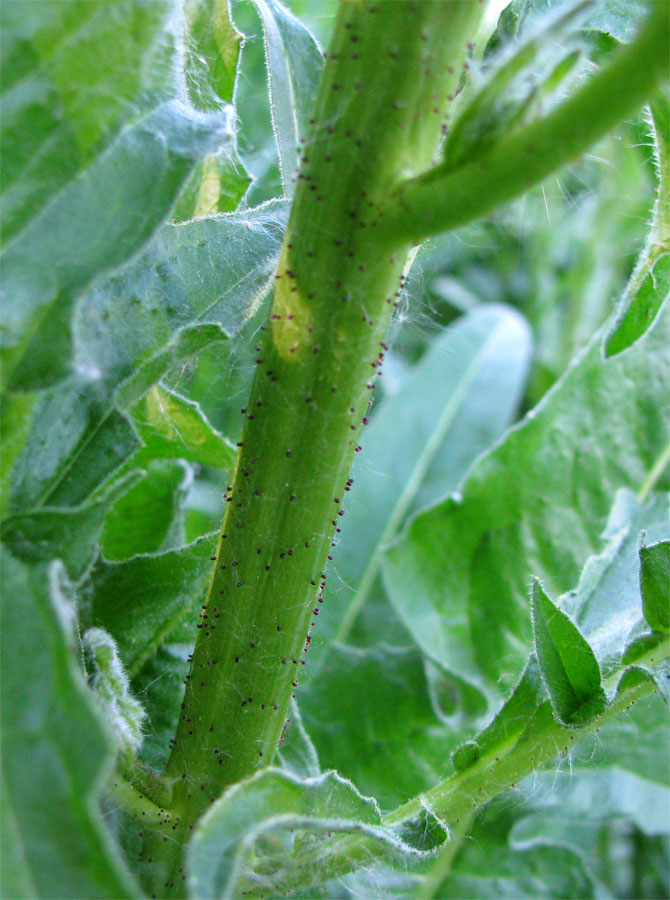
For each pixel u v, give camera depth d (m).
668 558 0.13
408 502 0.28
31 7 0.10
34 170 0.10
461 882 0.18
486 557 0.21
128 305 0.12
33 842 0.09
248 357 0.19
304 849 0.13
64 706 0.09
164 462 0.16
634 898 0.20
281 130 0.14
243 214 0.14
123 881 0.09
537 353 0.39
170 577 0.15
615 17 0.14
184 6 0.14
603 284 0.39
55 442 0.12
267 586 0.12
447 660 0.20
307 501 0.12
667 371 0.21
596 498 0.21
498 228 0.39
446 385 0.31
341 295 0.11
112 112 0.11
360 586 0.24
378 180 0.11
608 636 0.15
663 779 0.18
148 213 0.11
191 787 0.13
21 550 0.11
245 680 0.13
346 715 0.20
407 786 0.19
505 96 0.10
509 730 0.14
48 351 0.10
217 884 0.10
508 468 0.21
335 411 0.12
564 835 0.20
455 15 0.11
